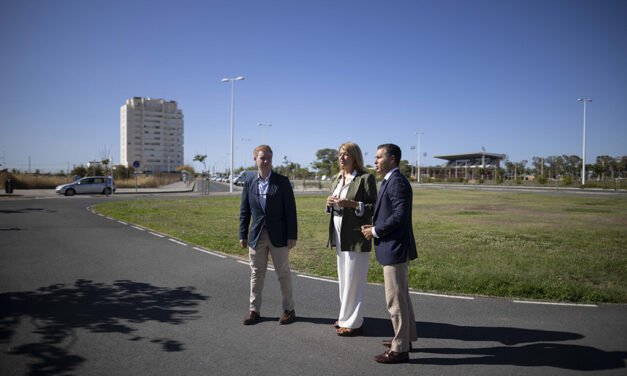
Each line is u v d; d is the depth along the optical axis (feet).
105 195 99.30
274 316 15.87
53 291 18.58
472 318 15.71
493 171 278.05
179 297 18.06
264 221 14.88
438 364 11.80
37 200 76.95
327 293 19.02
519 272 22.08
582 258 26.27
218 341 13.30
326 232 38.45
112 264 24.17
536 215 55.77
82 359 11.78
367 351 12.68
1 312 15.72
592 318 15.72
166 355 12.16
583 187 162.40
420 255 26.81
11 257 25.63
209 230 37.93
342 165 13.88
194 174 395.34
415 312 16.39
